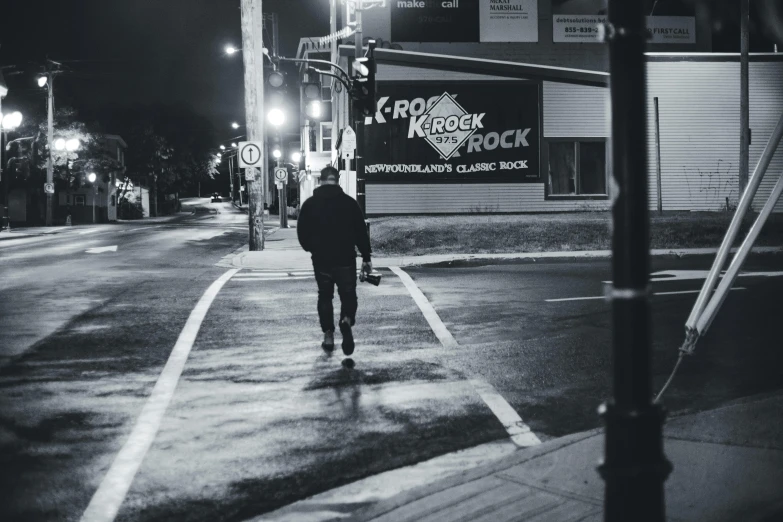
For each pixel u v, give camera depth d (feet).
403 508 15.05
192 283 51.96
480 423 21.30
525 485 15.97
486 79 97.45
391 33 113.70
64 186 229.25
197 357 29.81
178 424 21.47
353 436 20.33
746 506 14.29
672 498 14.87
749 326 32.58
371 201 97.60
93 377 26.76
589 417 21.68
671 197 99.09
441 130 97.30
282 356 29.81
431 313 38.34
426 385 25.25
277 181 157.07
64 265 66.44
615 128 9.07
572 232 77.71
